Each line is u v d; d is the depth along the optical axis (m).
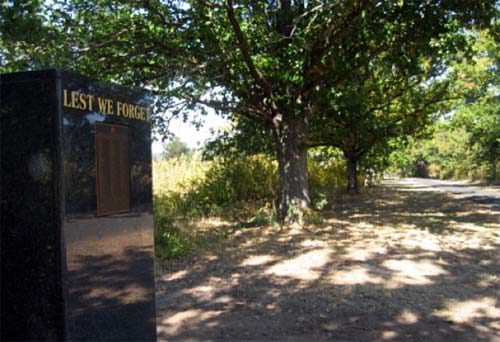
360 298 5.61
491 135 25.92
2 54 6.02
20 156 3.22
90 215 3.42
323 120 15.84
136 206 4.01
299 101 11.73
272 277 6.72
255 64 10.06
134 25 9.42
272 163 17.12
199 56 9.56
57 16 8.42
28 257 3.19
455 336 4.40
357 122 17.88
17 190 3.21
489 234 9.91
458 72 17.91
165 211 13.24
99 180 3.54
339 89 12.70
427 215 13.84
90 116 3.48
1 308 3.22
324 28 9.84
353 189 23.06
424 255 7.87
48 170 3.17
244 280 6.62
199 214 13.84
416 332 4.52
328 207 16.62
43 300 3.16
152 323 4.12
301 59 10.12
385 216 13.67
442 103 19.05
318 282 6.36
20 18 5.63
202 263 7.79
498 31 9.91
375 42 10.80
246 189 16.33
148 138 4.25
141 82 9.95
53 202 3.16
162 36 9.57
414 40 10.53
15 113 3.22
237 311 5.30
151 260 4.19
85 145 3.41
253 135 15.24
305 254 8.17
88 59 8.65
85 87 3.44
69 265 3.19
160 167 16.94
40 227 3.17
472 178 40.31
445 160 46.78
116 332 3.64
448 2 9.38
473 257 7.67
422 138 22.00
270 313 5.19
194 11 9.62
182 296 5.95
